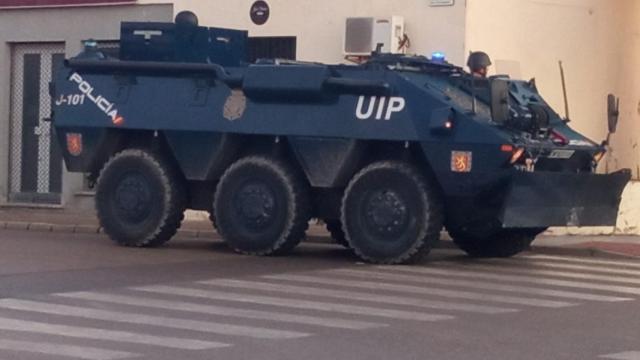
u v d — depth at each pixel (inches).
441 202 689.0
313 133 706.8
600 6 932.0
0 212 998.4
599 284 637.9
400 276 645.3
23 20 1028.5
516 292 594.9
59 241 799.1
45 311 501.7
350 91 698.2
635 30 959.6
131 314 497.4
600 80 934.4
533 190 678.5
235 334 454.9
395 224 687.1
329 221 758.5
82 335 447.5
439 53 828.0
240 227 729.6
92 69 774.5
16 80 1037.8
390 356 420.5
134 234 759.7
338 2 894.4
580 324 499.2
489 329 479.8
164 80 757.3
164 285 587.2
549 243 832.3
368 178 692.1
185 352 418.0
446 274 660.7
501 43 871.7
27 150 1034.7
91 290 565.0
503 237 753.0
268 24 924.6
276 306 526.9
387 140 689.0
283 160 725.9
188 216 937.5
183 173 753.0
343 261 711.7
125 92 765.3
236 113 729.0
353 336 455.8
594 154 730.8
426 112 678.5
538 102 729.0
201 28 774.5
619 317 521.3
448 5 849.5
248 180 725.9
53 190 1024.9
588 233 904.9
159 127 748.6
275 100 719.1
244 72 722.2
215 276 627.5
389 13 872.3
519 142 667.4
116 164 764.0
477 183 672.4
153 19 973.2
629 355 431.5
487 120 675.4
